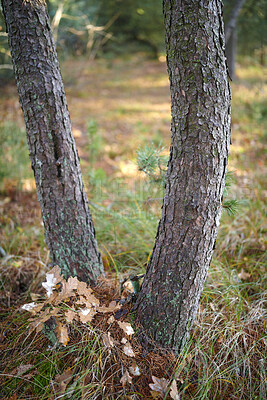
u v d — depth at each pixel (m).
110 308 1.39
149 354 1.35
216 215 1.26
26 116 1.36
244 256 2.03
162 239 1.29
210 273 1.77
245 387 1.36
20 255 2.05
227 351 1.42
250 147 3.56
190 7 1.11
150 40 9.09
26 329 1.52
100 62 9.05
